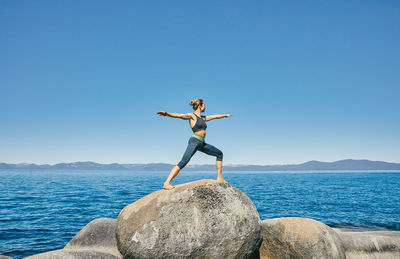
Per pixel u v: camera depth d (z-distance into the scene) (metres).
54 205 20.50
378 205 21.88
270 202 23.66
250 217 5.41
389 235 6.63
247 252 5.31
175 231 4.92
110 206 20.12
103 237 6.26
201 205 5.21
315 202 23.75
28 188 38.75
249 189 41.56
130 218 5.17
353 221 14.93
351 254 6.11
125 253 5.02
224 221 5.15
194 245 4.89
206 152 5.98
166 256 4.83
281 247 5.88
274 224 6.15
